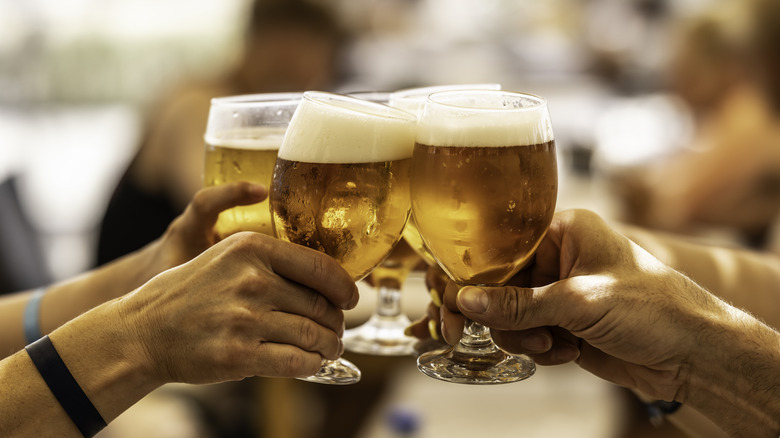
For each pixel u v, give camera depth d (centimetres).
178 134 196
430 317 101
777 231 180
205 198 97
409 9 461
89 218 354
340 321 88
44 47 468
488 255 86
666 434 182
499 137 84
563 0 486
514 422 247
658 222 216
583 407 261
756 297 112
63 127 467
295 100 100
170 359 86
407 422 164
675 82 238
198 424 163
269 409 144
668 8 451
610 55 442
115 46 468
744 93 219
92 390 86
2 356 107
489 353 92
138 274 106
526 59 443
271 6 206
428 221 86
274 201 88
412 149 89
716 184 216
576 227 91
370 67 391
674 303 87
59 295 108
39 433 85
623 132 276
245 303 86
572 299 86
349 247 87
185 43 466
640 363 89
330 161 86
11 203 171
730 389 88
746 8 220
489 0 489
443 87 102
